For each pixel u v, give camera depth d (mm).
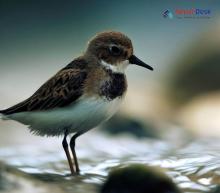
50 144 14383
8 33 26078
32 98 11266
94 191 9609
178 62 21531
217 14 24203
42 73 22516
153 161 12211
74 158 11445
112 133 16250
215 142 15219
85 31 26047
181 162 11609
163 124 17594
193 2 25672
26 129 15156
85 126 11227
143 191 9055
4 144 14102
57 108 11070
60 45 25062
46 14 27312
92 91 11039
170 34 24859
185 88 20578
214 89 20391
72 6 27703
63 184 9992
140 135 16375
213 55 20969
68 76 11141
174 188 9164
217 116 18328
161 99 19812
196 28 24734
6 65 23328
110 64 11469
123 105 17438
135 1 27703
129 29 25734
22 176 9336
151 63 22625
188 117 18531
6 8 27281
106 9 27578
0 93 18672
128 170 9250
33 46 25094
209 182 10195
